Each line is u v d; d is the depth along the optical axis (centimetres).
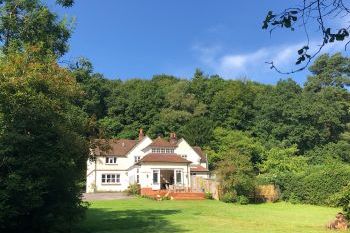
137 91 9006
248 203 3950
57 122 1681
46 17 2239
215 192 4238
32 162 1530
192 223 2203
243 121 8056
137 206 3325
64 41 2380
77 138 1812
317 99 7494
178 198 4197
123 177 6512
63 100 1830
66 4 2269
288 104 7319
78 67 2430
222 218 2486
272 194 4125
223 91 8694
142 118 8431
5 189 1453
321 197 3775
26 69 1711
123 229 1948
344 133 7319
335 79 8481
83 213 1842
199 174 6456
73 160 1823
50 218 1609
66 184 1689
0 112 1564
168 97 8788
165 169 5078
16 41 2108
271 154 6488
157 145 5966
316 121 7269
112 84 9850
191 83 9419
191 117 8319
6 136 1488
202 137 7588
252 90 9012
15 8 2211
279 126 7331
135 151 6644
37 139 1590
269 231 1911
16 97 1575
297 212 3066
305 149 7194
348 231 1955
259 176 4412
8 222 1488
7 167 1519
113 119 8388
